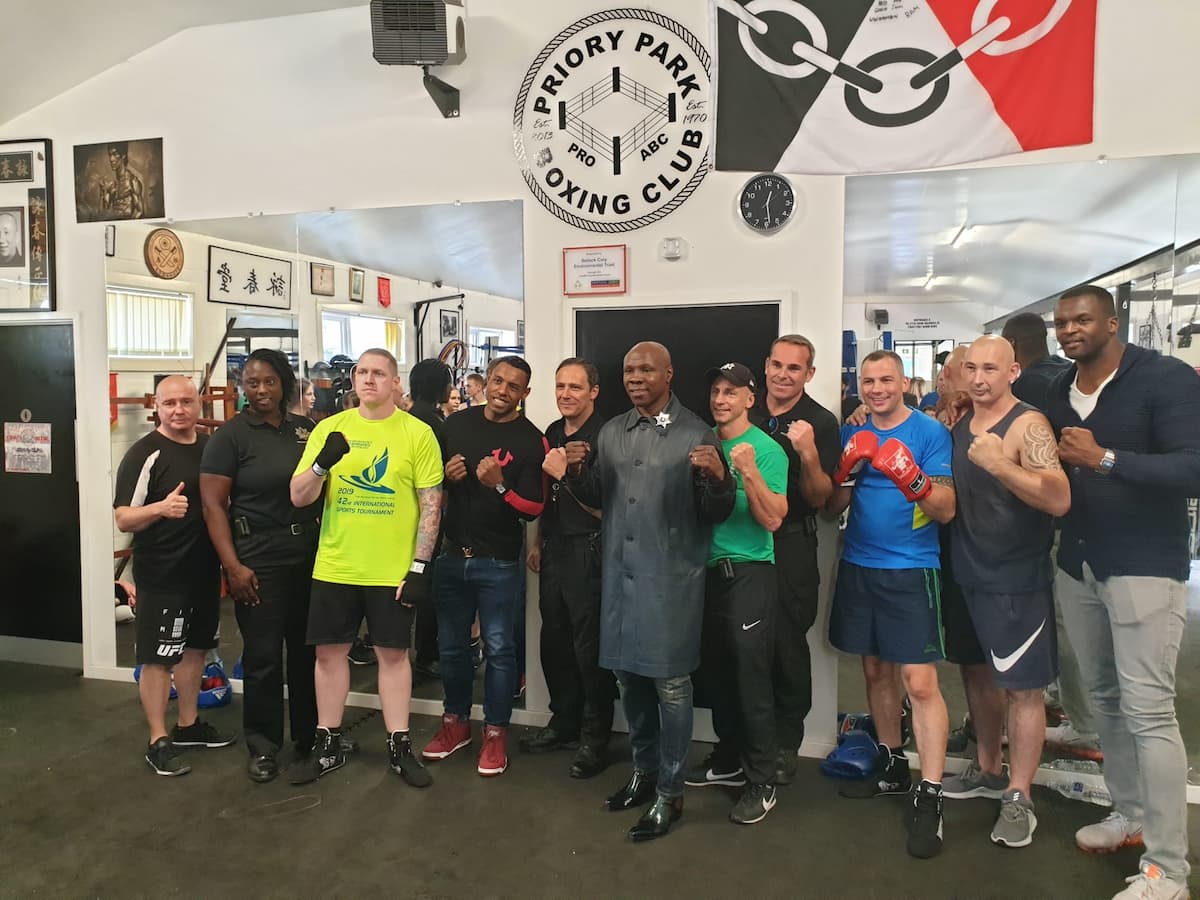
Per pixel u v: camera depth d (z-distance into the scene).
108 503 3.72
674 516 2.27
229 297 3.55
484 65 3.14
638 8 2.97
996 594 2.31
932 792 2.35
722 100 2.88
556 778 2.78
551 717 3.21
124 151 3.59
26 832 2.44
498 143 3.16
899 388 2.44
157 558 2.76
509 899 2.11
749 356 2.97
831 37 2.78
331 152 3.35
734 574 2.43
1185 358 2.70
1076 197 2.73
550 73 3.07
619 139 3.03
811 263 2.89
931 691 2.39
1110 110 2.62
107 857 2.31
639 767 2.55
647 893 2.14
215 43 3.44
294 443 2.82
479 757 2.92
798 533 2.67
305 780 2.73
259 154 3.43
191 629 2.89
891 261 2.89
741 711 2.48
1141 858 2.11
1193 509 2.82
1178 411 2.07
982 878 2.20
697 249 2.99
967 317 2.85
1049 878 2.20
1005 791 2.44
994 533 2.29
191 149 3.51
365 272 3.38
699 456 2.12
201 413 3.61
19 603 3.91
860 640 2.55
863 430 2.43
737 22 2.84
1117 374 2.17
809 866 2.26
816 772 2.85
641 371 2.28
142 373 3.67
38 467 3.83
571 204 3.09
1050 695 2.77
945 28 2.70
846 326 2.91
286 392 2.86
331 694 2.79
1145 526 2.11
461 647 2.88
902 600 2.40
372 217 3.33
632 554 2.30
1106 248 2.73
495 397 2.74
